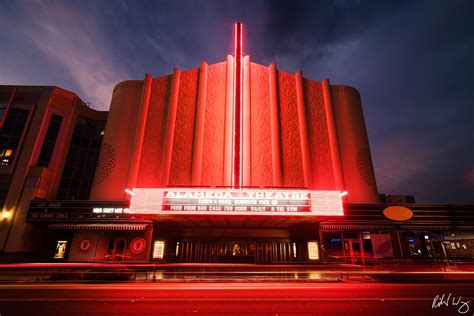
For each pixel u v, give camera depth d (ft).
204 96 87.45
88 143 104.27
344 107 92.94
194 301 28.81
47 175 87.97
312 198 54.95
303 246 67.15
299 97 89.92
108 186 82.28
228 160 80.02
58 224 74.59
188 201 54.13
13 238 74.84
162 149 84.23
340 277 47.93
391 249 76.43
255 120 86.28
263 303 27.96
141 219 73.51
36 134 89.81
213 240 68.85
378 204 75.97
